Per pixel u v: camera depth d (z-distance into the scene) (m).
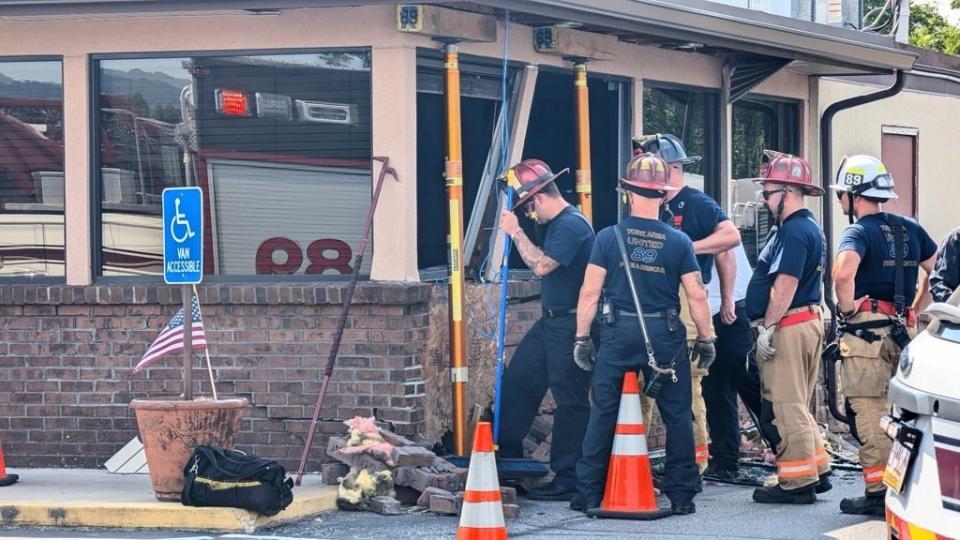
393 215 9.21
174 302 9.55
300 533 7.81
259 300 9.36
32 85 9.79
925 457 5.39
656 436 11.09
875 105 13.84
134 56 9.61
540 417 10.23
